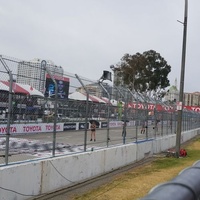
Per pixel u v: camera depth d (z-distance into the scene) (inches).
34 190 315.9
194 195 89.1
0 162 327.3
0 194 272.5
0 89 313.3
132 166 550.9
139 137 687.7
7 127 297.0
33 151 356.5
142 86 2449.6
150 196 79.9
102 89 504.1
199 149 890.7
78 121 426.9
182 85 691.4
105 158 465.7
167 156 685.9
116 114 558.6
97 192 355.6
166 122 910.4
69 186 373.1
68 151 418.0
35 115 358.6
